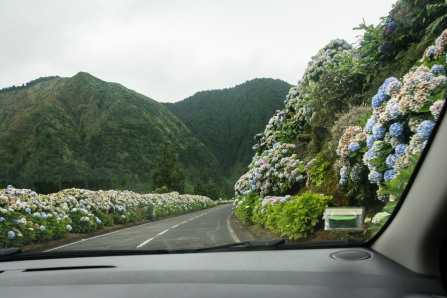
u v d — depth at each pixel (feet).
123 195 79.10
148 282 6.65
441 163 6.02
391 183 13.47
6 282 7.33
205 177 581.53
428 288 5.61
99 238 41.81
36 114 497.87
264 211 34.50
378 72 26.37
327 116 31.12
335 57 39.27
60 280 7.19
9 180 242.17
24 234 39.11
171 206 115.55
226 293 5.77
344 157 20.31
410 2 22.29
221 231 39.42
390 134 15.76
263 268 7.00
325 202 22.34
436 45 15.65
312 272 6.48
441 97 13.51
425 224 6.11
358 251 7.48
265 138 57.11
